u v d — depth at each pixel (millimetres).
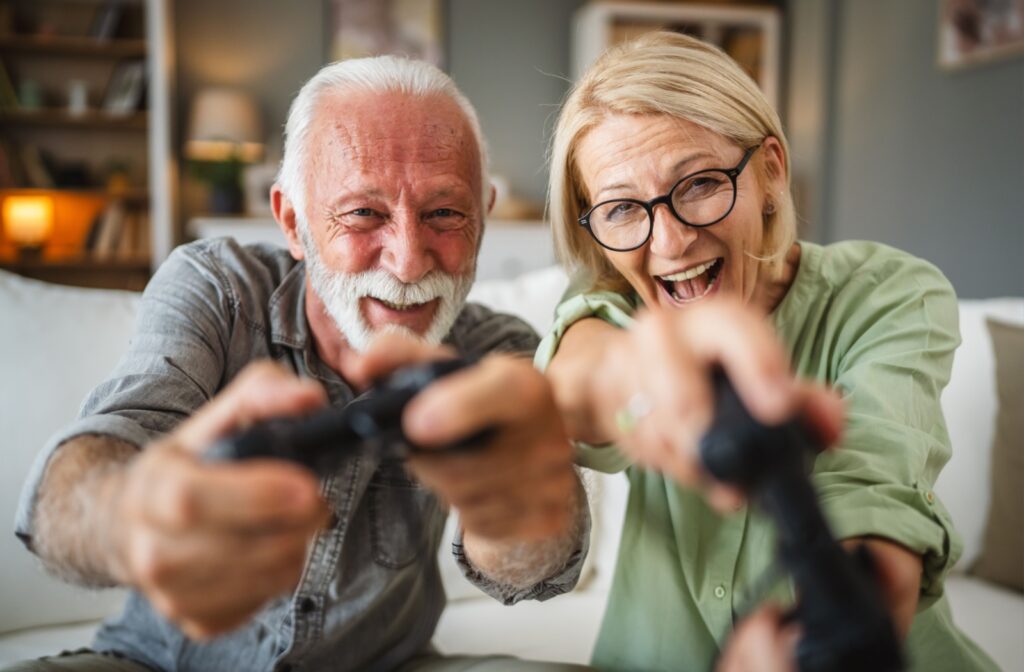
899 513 635
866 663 329
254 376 435
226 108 4559
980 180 3598
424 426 395
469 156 1093
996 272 3518
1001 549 1525
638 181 948
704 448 339
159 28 4379
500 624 1445
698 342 375
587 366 492
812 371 984
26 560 1317
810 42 4824
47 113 4527
